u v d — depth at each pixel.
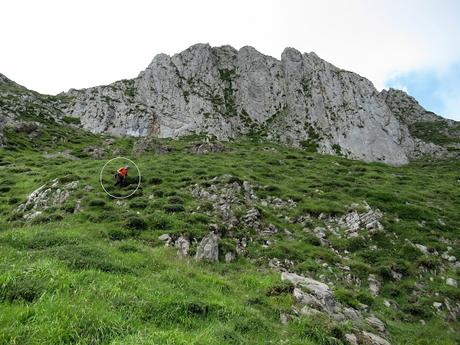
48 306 9.23
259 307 13.70
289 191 34.72
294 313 13.68
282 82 130.00
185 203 28.59
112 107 120.56
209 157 53.62
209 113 114.06
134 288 11.98
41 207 27.39
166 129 111.38
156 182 34.66
